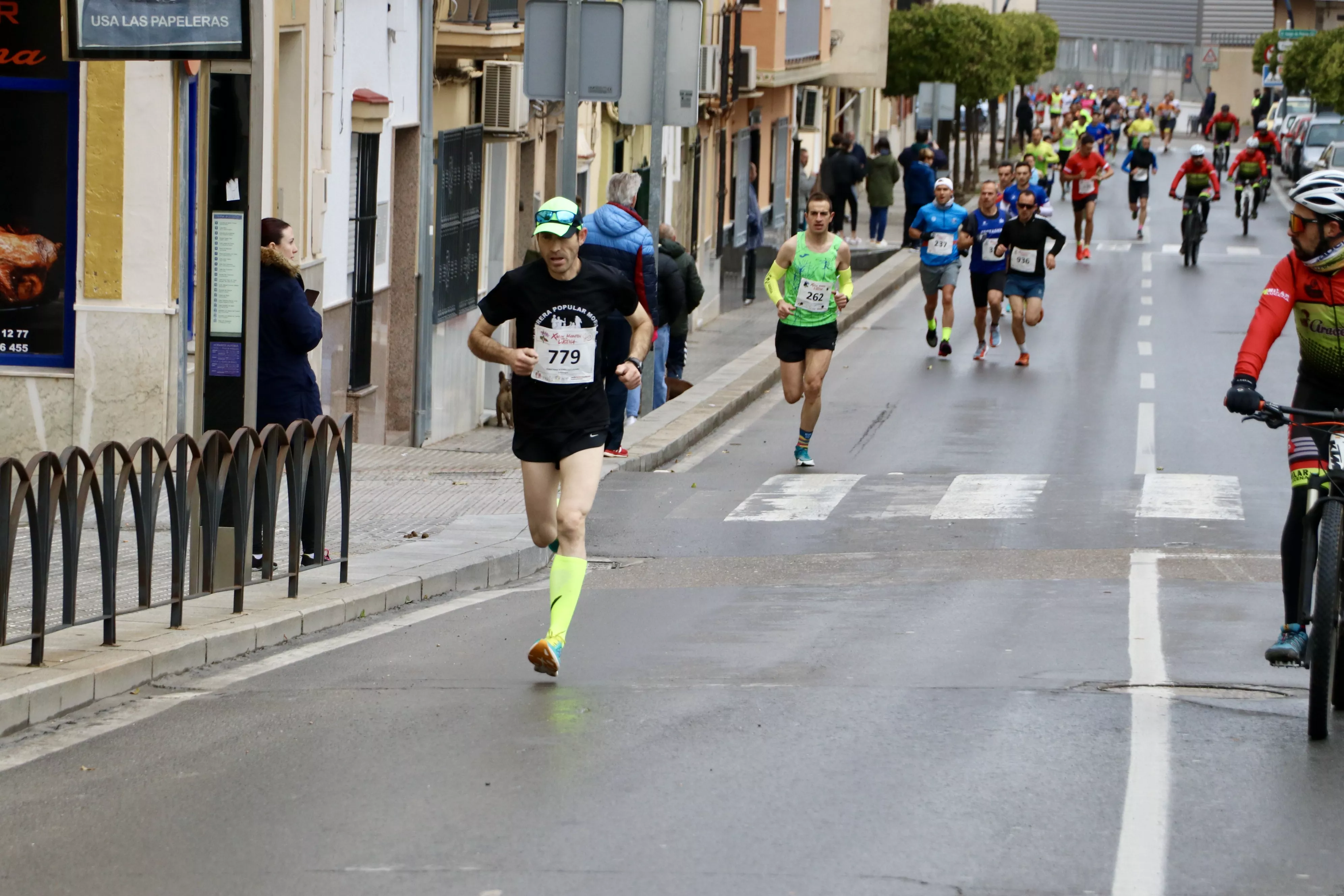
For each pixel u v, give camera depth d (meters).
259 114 14.90
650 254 22.77
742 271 59.03
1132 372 36.31
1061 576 17.80
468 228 34.75
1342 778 10.15
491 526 20.23
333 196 27.66
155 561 17.67
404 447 29.38
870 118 109.31
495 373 37.97
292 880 8.62
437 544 19.08
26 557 17.48
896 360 38.50
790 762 10.47
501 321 13.27
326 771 10.44
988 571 18.20
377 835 9.25
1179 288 51.56
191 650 13.53
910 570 18.36
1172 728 11.17
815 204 25.62
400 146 31.47
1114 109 141.88
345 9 27.78
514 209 38.53
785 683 12.64
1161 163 119.12
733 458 27.28
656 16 28.77
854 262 60.56
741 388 33.53
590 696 12.30
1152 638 14.25
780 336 26.05
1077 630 14.70
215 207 15.18
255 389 15.30
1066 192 88.50
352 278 29.14
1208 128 149.25
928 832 9.21
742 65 61.34
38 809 9.85
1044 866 8.70
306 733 11.34
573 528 13.03
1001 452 27.36
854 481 24.73
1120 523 21.14
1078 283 52.81
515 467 26.05
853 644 14.25
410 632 15.20
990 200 37.72
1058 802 9.70
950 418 30.89
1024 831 9.22
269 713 11.93
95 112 20.44
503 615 16.06
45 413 20.88
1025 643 14.20
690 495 23.72
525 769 10.38
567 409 13.16
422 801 9.80
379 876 8.64
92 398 20.80
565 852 8.93
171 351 20.80
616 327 13.96
